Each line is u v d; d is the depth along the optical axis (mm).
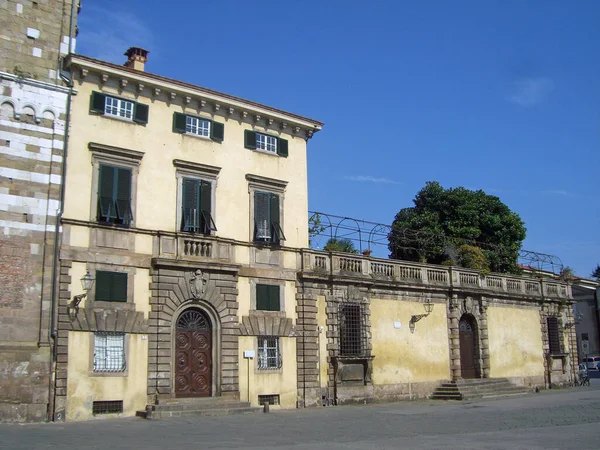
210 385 29188
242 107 32156
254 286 31297
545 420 24656
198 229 29859
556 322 48969
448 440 18594
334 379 33312
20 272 24781
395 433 20859
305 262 33406
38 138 26016
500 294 43625
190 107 30797
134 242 27828
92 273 26453
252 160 32625
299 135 35031
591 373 64438
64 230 26047
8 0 26359
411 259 48938
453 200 55094
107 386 26078
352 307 34969
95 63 27578
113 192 27562
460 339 41031
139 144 28797
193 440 18891
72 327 25562
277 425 23375
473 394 37750
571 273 54219
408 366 36938
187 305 28891
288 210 33656
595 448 16422
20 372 24141
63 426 22797
